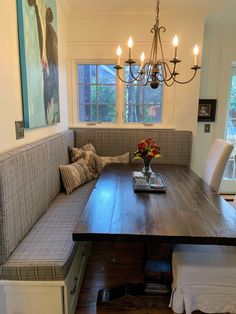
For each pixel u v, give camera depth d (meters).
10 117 1.60
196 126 3.29
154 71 1.91
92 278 1.92
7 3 1.53
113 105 3.34
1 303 1.37
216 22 3.24
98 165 2.88
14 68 1.65
